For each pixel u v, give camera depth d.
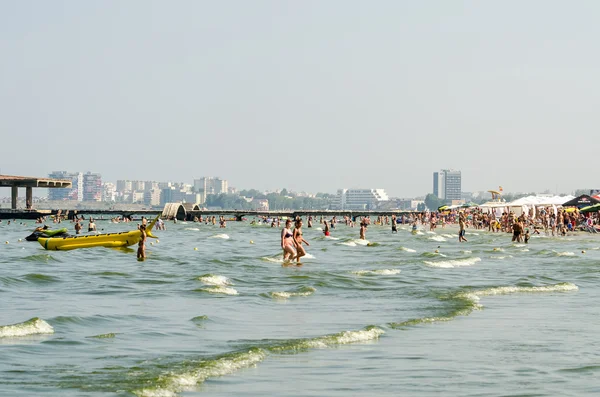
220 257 48.00
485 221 118.88
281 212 193.38
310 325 20.59
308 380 14.02
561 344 17.75
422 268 39.66
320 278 33.47
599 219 100.81
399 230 119.12
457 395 12.93
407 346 17.41
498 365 15.40
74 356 15.85
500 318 21.84
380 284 31.67
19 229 116.12
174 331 19.34
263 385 13.59
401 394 13.01
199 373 14.30
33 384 13.27
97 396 12.50
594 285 31.33
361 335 18.53
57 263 42.03
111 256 47.31
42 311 22.45
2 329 18.19
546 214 98.06
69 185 191.88
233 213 187.38
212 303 25.09
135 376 13.97
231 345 17.42
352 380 14.03
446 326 20.31
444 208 150.12
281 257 46.53
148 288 29.45
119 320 20.95
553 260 46.12
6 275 32.94
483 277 35.03
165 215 181.38
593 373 14.67
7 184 179.38
